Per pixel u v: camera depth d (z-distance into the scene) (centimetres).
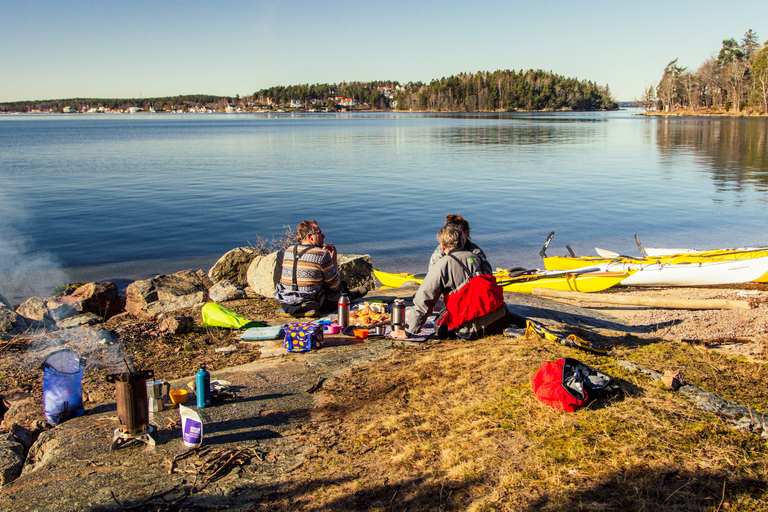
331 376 418
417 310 486
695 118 10875
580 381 330
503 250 1375
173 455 304
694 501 229
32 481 284
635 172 2833
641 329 609
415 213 1838
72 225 1652
